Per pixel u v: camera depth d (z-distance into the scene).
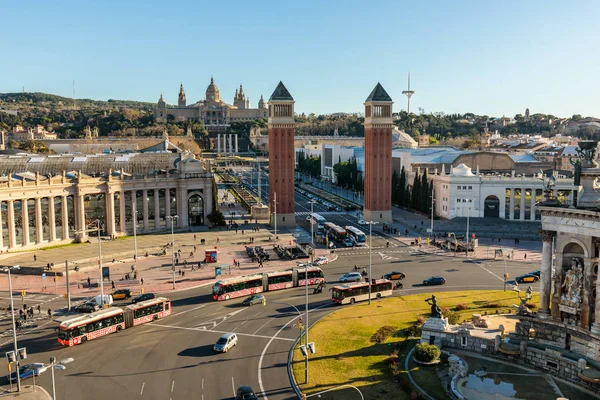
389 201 174.62
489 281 105.50
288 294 99.19
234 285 96.62
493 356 67.62
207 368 65.62
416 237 151.88
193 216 167.12
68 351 71.81
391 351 69.75
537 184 168.75
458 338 70.56
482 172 199.12
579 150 65.69
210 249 137.25
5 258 122.31
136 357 69.31
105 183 146.00
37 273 113.62
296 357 68.31
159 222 159.38
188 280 108.62
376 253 132.75
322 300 94.69
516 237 150.62
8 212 126.12
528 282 104.44
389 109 171.88
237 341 74.50
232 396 58.12
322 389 59.34
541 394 57.59
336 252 134.12
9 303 93.31
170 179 159.88
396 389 59.25
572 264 64.69
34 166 164.12
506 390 58.62
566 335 64.50
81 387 60.72
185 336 77.12
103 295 91.38
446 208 179.25
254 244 143.75
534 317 67.81
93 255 126.00
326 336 75.50
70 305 91.31
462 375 61.81
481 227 162.38
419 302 91.44
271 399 57.38
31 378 63.22
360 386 60.00
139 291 101.00
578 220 62.97
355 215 194.25
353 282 98.44
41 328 80.94
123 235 151.38
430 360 65.38
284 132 166.75
